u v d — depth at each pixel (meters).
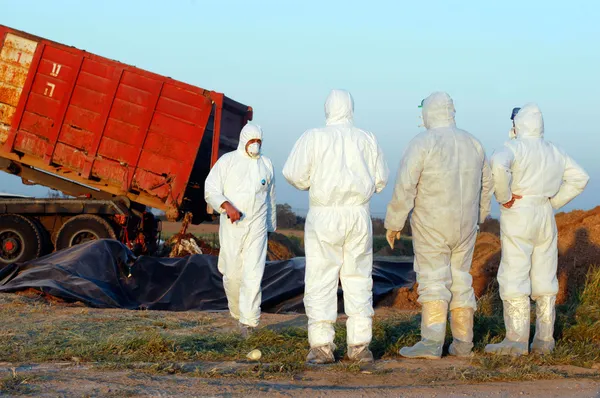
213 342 11.65
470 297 11.05
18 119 24.09
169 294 17.83
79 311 15.37
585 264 16.59
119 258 18.70
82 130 23.81
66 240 24.23
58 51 23.75
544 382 9.52
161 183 23.48
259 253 12.71
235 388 8.66
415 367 10.21
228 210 12.38
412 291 18.53
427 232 10.71
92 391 8.34
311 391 8.58
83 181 24.22
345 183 10.20
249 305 12.44
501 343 11.13
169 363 10.09
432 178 10.55
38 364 9.97
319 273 10.30
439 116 10.82
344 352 10.98
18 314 14.61
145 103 23.36
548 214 11.12
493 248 19.92
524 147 11.02
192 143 23.19
